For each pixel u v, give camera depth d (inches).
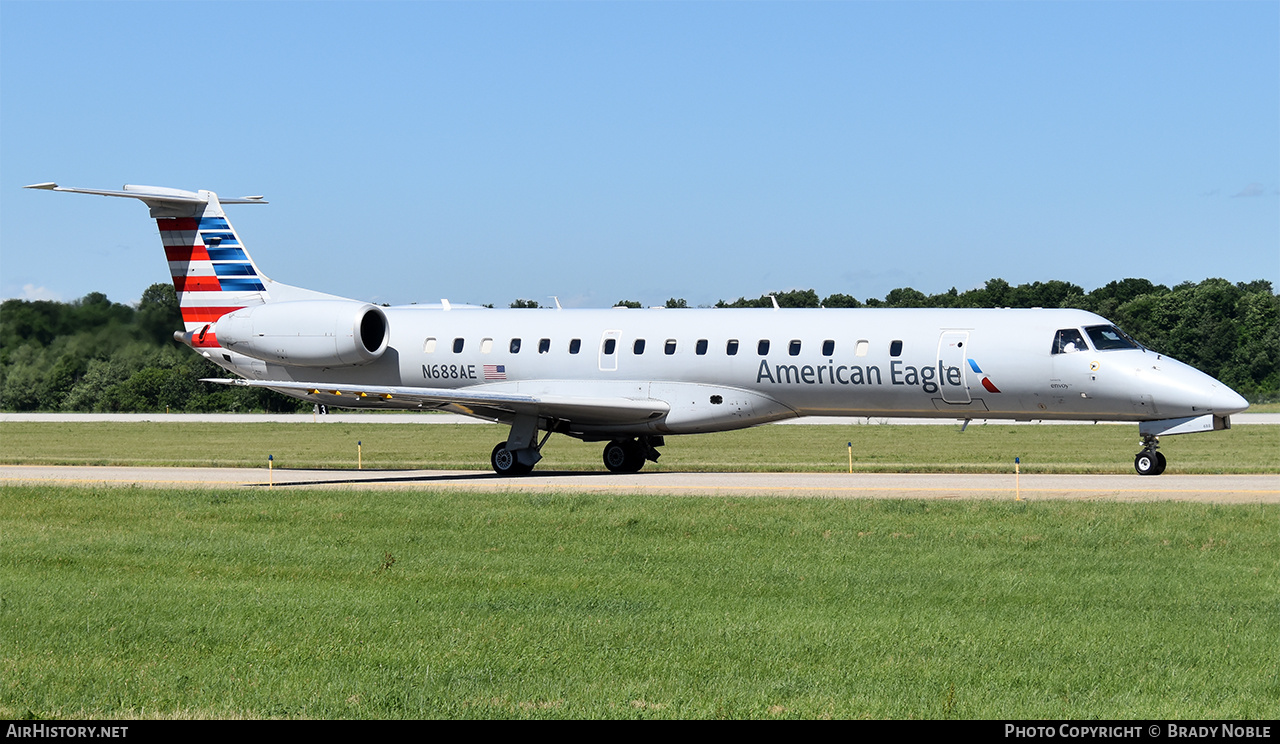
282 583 1382.9
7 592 1342.3
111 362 6205.7
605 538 1663.4
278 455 3880.4
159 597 1305.4
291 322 2970.0
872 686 955.3
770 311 2726.4
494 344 2891.2
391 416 6338.6
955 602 1251.2
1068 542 1588.3
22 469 3031.5
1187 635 1104.8
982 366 2490.2
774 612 1207.6
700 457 3617.1
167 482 2561.5
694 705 906.7
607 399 2691.9
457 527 1776.6
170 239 3161.9
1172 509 1795.0
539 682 973.2
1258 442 4138.8
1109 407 2449.6
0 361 6171.3
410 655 1057.5
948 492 2155.5
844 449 3964.1
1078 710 894.4
